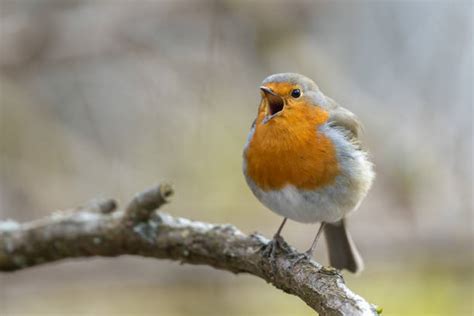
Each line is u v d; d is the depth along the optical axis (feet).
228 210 42.96
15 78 46.37
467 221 43.06
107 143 46.09
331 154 25.71
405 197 43.91
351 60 48.47
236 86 46.32
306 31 48.52
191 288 40.91
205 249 24.94
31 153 43.83
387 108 46.24
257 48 47.16
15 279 40.42
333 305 20.29
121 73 47.60
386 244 42.11
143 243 25.67
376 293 40.96
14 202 43.14
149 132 45.83
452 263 42.11
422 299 40.65
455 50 47.32
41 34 47.01
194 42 48.21
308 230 42.37
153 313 41.50
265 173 25.89
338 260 31.14
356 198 26.71
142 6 47.85
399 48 48.24
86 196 43.57
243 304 40.91
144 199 25.04
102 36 47.55
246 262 24.23
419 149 44.52
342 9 49.01
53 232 26.94
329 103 27.81
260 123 26.12
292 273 22.81
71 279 40.22
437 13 48.24
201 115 44.75
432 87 46.83
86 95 47.14
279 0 47.44
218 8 46.78
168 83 46.83
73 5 48.24
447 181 44.29
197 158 44.16
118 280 40.50
